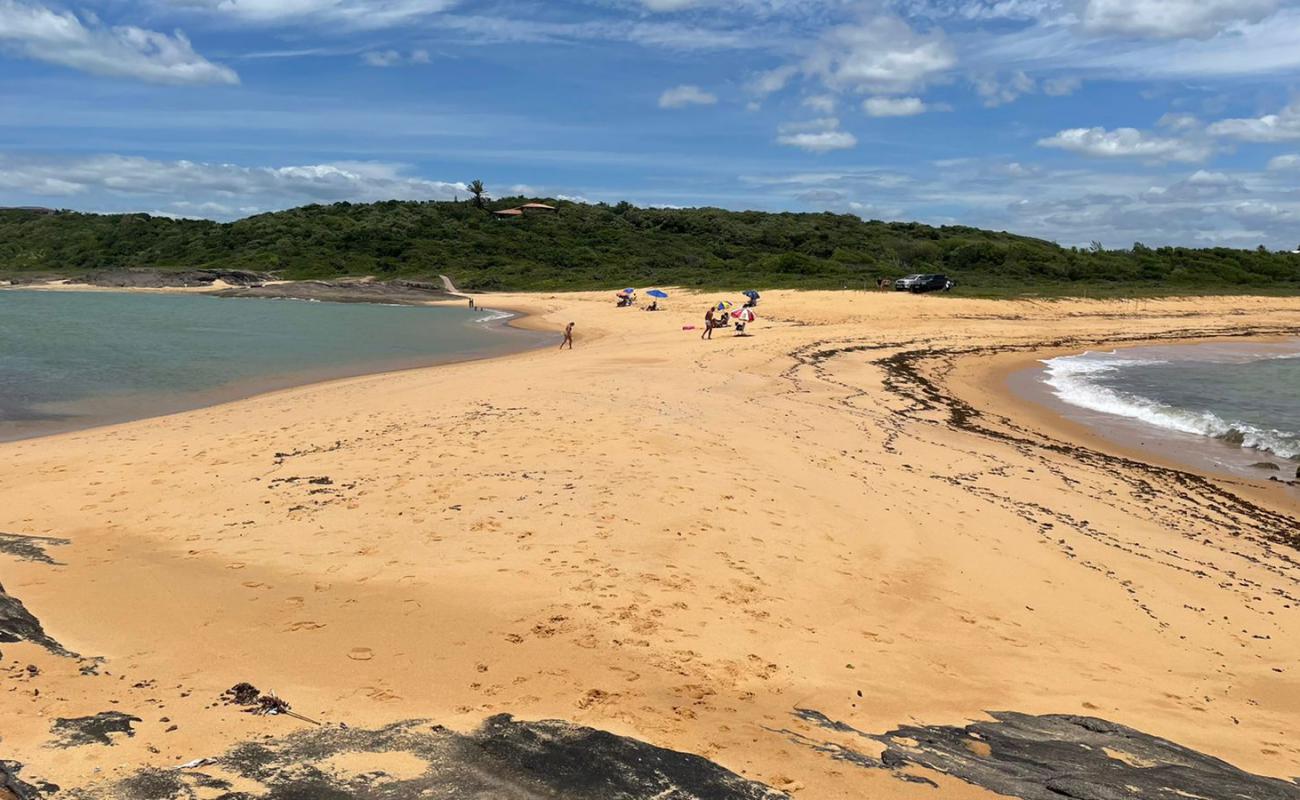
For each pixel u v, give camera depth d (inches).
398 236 3472.0
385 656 228.7
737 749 187.3
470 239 3469.5
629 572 308.2
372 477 432.5
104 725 177.6
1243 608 337.4
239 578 290.4
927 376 1008.2
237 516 367.9
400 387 811.4
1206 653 294.8
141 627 244.2
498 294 2733.8
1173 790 177.5
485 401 685.3
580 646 242.8
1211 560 394.0
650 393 745.0
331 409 676.1
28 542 327.9
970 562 363.3
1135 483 537.6
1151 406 831.1
